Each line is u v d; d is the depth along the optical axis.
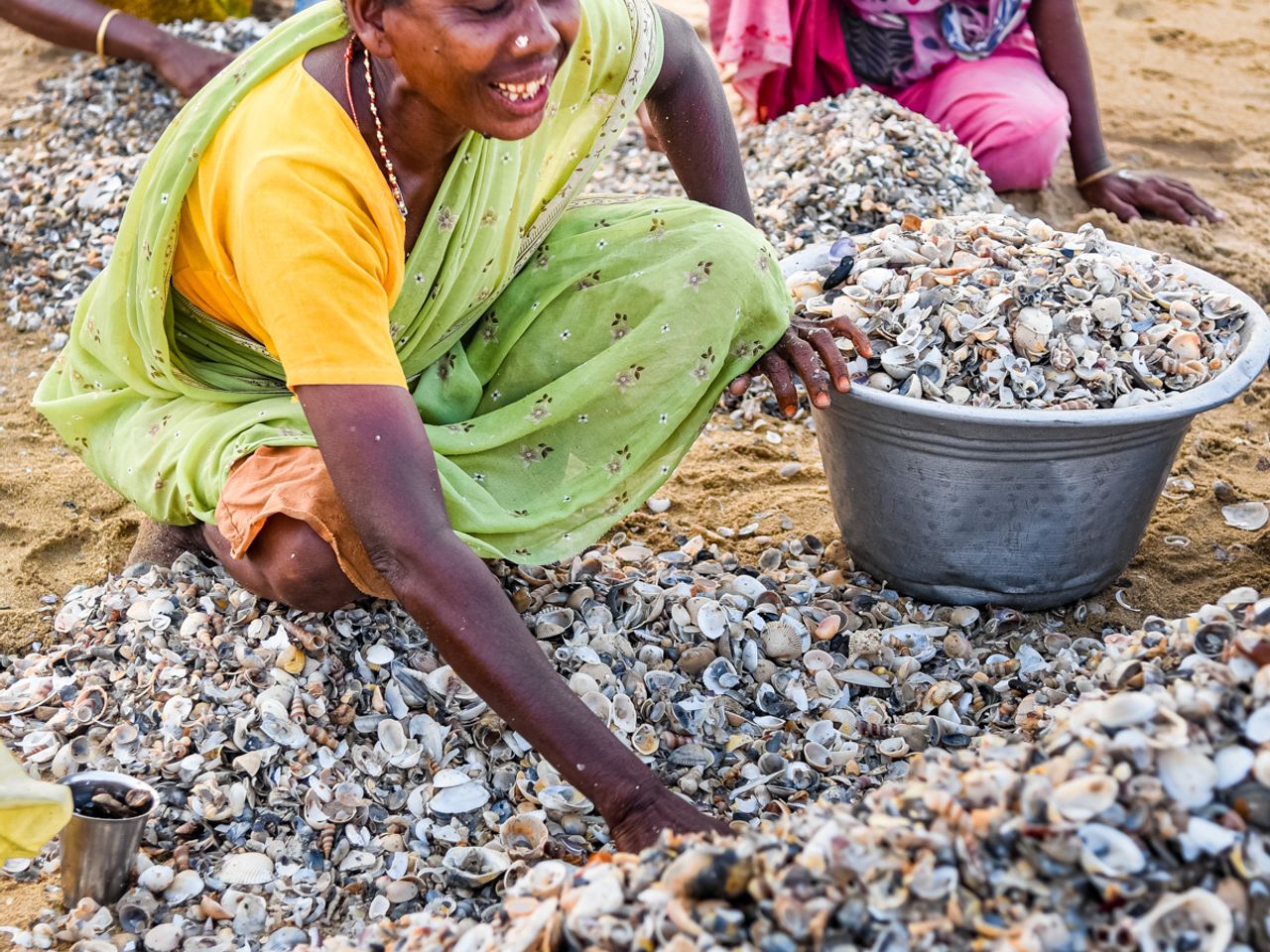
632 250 2.46
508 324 2.51
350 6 1.87
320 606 2.30
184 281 2.28
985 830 1.57
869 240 2.84
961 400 2.46
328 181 1.98
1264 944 1.49
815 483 3.20
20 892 2.09
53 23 4.52
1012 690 2.45
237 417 2.31
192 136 2.11
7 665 2.54
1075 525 2.54
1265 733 1.63
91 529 2.98
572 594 2.54
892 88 4.38
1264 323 2.54
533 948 1.61
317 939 1.97
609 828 1.93
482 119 1.90
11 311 3.88
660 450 2.47
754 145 4.34
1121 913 1.51
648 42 2.42
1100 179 4.32
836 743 2.32
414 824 2.17
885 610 2.66
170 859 2.12
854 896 1.53
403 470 1.88
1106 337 2.56
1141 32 5.82
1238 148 4.84
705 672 2.44
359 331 1.92
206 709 2.28
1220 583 2.81
